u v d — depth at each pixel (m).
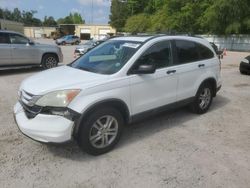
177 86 5.23
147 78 4.61
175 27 46.00
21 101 4.16
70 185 3.44
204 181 3.56
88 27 83.50
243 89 8.85
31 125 3.78
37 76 4.57
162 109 5.03
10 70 12.23
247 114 6.22
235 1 37.28
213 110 6.45
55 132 3.70
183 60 5.39
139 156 4.16
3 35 10.91
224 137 4.91
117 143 4.44
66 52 25.30
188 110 6.29
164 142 4.64
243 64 11.98
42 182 3.49
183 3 47.03
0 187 3.37
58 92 3.77
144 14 61.69
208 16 40.22
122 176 3.64
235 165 3.96
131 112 4.48
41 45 12.17
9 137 4.71
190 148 4.45
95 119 3.97
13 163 3.89
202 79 5.79
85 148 3.99
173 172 3.75
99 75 4.26
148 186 3.44
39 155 4.13
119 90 4.21
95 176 3.63
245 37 38.62
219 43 41.72
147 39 4.85
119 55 4.66
